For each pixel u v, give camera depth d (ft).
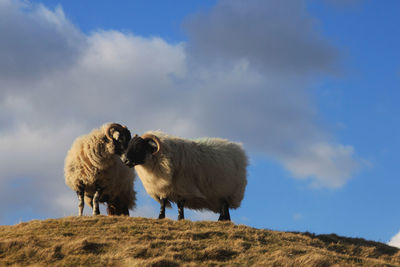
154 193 69.62
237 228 65.41
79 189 69.31
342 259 58.34
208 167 70.38
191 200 72.18
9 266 48.80
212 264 51.98
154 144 67.51
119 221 64.95
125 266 48.91
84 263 49.67
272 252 56.70
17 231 60.64
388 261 64.03
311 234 72.74
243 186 76.13
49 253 51.29
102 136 67.92
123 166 71.72
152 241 56.34
